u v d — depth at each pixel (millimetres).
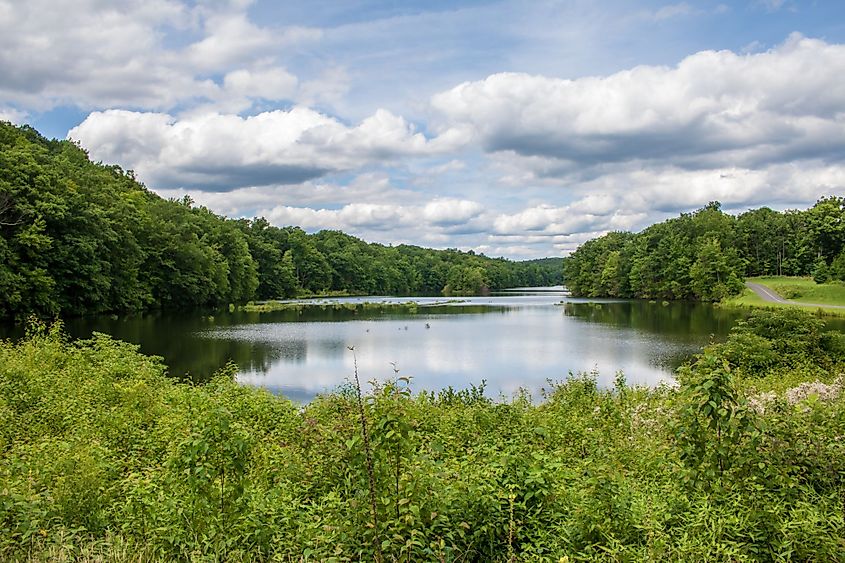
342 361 28891
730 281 80000
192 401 12188
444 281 161625
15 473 7066
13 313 41469
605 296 114812
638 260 102188
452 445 8898
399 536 4688
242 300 87938
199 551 5121
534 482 6043
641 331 43656
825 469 6004
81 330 40000
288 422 11273
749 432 5559
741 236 105125
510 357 30375
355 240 168500
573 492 6262
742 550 5168
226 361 28438
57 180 48812
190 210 91812
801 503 5531
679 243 95875
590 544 5293
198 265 68875
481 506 5691
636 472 7711
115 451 8680
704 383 5609
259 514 5699
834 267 76188
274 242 116125
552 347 34344
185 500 5789
